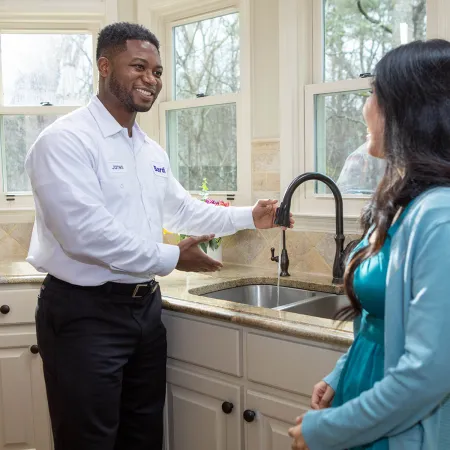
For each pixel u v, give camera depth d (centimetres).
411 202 94
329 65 235
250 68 251
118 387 171
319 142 238
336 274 213
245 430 174
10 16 286
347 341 142
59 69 296
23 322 233
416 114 92
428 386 81
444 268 82
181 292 202
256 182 256
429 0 199
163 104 288
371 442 96
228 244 268
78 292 166
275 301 231
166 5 274
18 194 295
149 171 182
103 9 285
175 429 197
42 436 238
